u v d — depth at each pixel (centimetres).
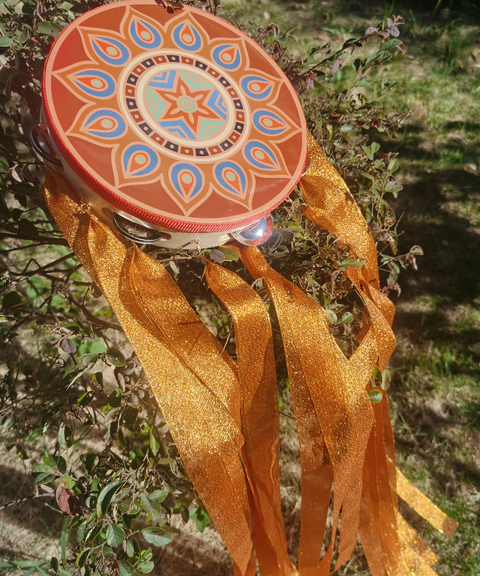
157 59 42
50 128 38
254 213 40
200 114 41
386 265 70
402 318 68
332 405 42
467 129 84
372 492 49
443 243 73
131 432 46
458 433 62
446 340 67
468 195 77
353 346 51
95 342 62
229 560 54
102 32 42
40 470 40
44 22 44
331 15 98
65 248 70
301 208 48
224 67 44
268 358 42
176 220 38
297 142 44
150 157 39
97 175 37
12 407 53
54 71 39
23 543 54
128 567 39
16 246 68
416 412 63
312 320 43
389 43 53
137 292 40
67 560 45
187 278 62
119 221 40
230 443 40
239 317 42
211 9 54
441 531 54
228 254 44
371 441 48
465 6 102
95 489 42
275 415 43
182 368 39
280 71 46
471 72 92
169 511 48
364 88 86
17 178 47
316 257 48
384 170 56
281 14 96
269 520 43
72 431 43
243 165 41
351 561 55
